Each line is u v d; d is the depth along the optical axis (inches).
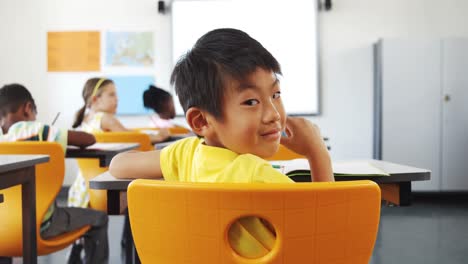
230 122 23.4
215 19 176.6
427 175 36.0
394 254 95.0
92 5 178.2
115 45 178.2
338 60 173.5
